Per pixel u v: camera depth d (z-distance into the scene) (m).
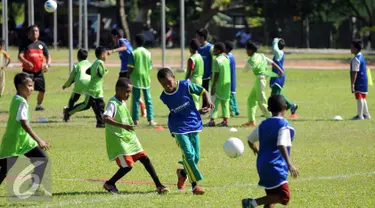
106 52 46.31
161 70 26.28
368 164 33.09
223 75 46.28
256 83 46.31
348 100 62.34
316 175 30.47
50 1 55.69
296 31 171.75
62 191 26.95
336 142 39.78
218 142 40.12
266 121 21.45
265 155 21.22
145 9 163.75
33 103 59.47
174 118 26.41
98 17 126.06
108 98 63.59
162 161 33.84
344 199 25.64
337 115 52.25
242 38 160.88
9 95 65.31
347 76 86.19
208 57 50.56
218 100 46.56
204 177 29.97
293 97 65.12
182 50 87.62
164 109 56.44
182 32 87.50
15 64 96.81
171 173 30.91
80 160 33.97
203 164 33.12
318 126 46.28
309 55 129.88
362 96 49.31
